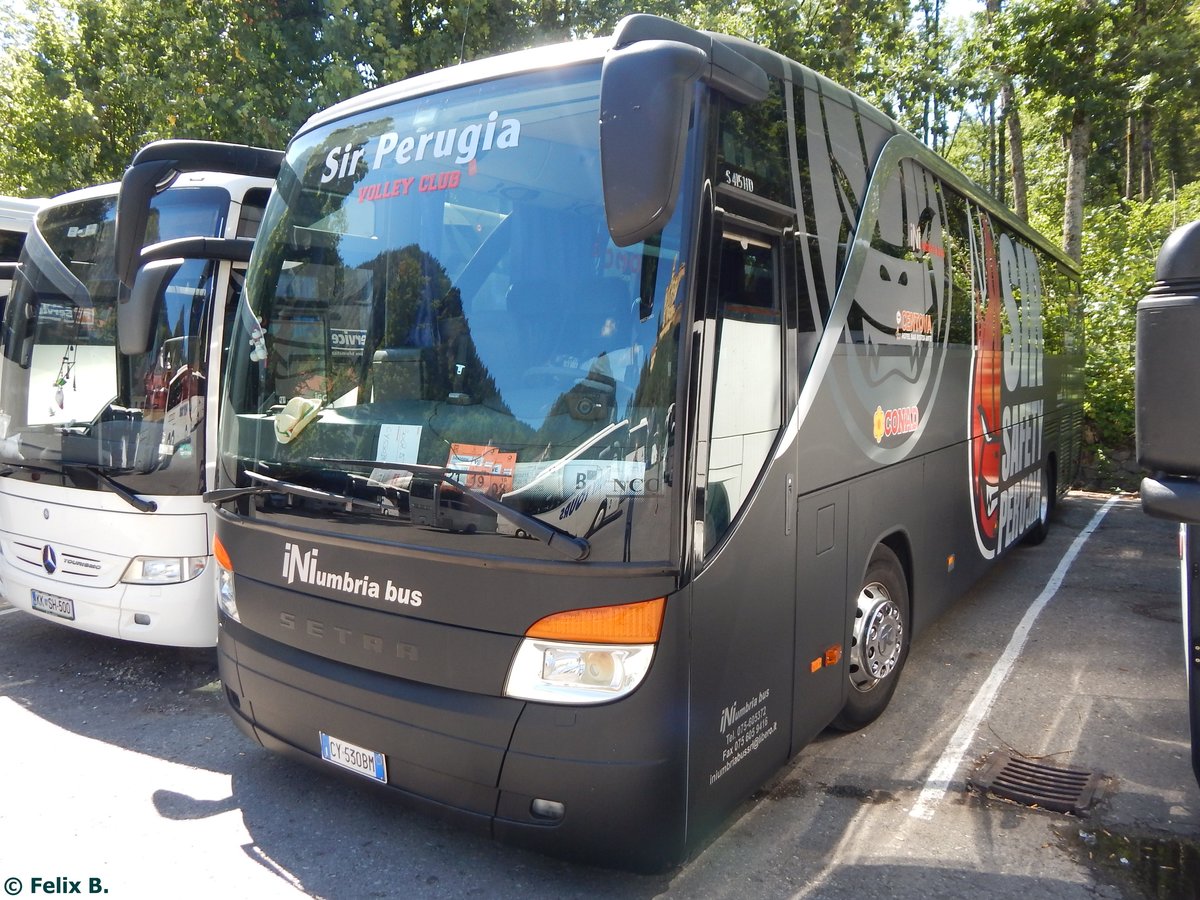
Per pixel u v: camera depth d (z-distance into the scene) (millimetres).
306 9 12352
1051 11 13930
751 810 3779
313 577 3260
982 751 4383
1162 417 2184
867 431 4180
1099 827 3684
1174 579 7949
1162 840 3584
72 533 4969
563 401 2824
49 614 5195
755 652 3205
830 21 14523
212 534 4816
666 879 3260
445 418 3000
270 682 3424
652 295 2793
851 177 4094
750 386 3129
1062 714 4855
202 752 4258
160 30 12961
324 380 3355
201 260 4789
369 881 3229
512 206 3094
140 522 4738
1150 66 14344
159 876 3242
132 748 4297
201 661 5516
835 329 3828
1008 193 30391
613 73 2432
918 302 4949
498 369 2969
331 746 3244
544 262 2986
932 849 3500
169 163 3781
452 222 3221
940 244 5402
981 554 6383
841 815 3750
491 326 3027
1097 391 13883
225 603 3682
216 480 3746
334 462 3195
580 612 2709
